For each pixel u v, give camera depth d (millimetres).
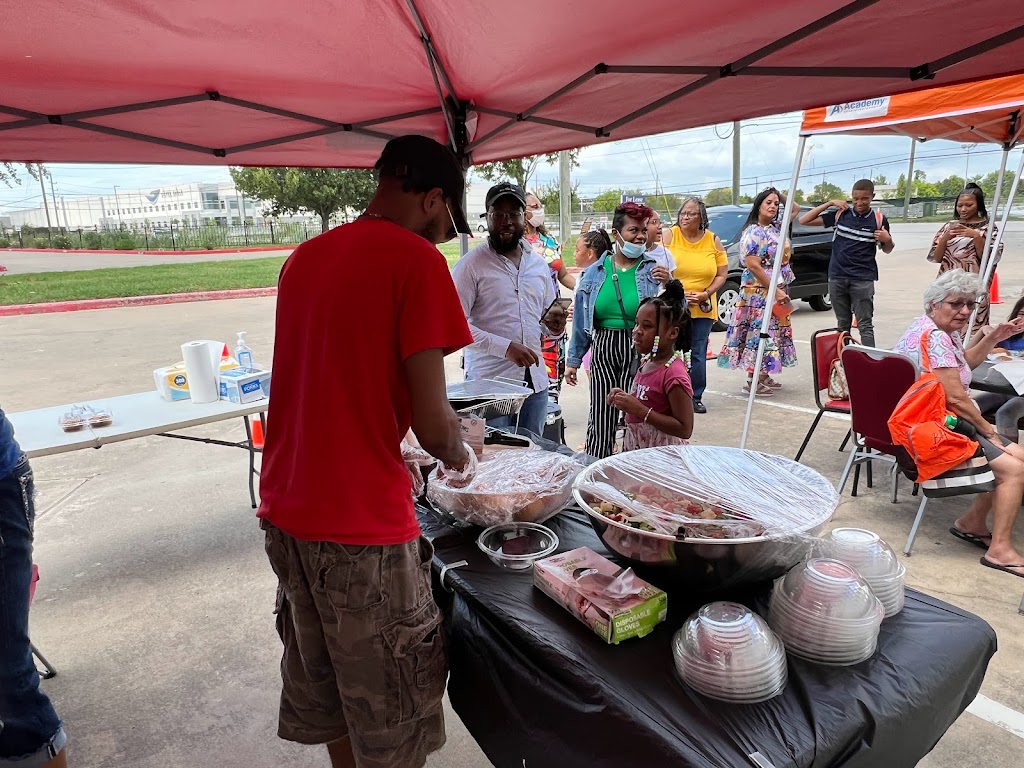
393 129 3072
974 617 1244
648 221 3375
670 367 2295
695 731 955
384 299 1181
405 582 1260
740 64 2055
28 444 2506
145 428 2723
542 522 1657
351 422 1202
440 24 1824
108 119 2549
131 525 3457
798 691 1036
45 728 1722
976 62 2002
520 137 3221
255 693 2193
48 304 12344
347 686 1284
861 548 1281
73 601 2750
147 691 2205
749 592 1307
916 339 2828
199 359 3078
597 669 1093
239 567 3010
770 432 4574
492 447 1971
